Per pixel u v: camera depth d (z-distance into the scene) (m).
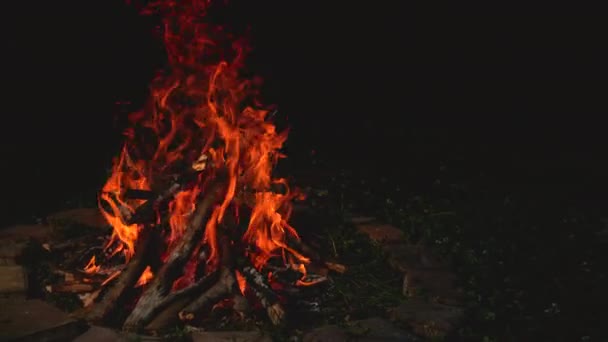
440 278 7.29
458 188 10.03
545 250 8.16
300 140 11.81
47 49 13.94
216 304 6.61
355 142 11.95
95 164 10.43
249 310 6.50
